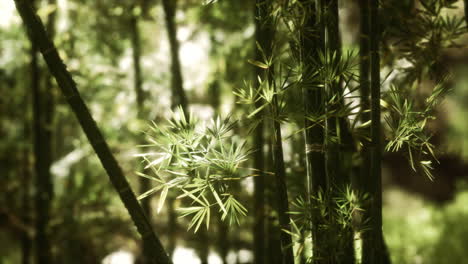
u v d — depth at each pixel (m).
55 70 1.74
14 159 3.67
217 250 3.41
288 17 1.69
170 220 3.37
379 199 1.71
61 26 3.41
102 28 3.37
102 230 3.51
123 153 3.45
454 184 7.19
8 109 3.70
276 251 2.44
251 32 3.00
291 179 2.40
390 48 2.17
